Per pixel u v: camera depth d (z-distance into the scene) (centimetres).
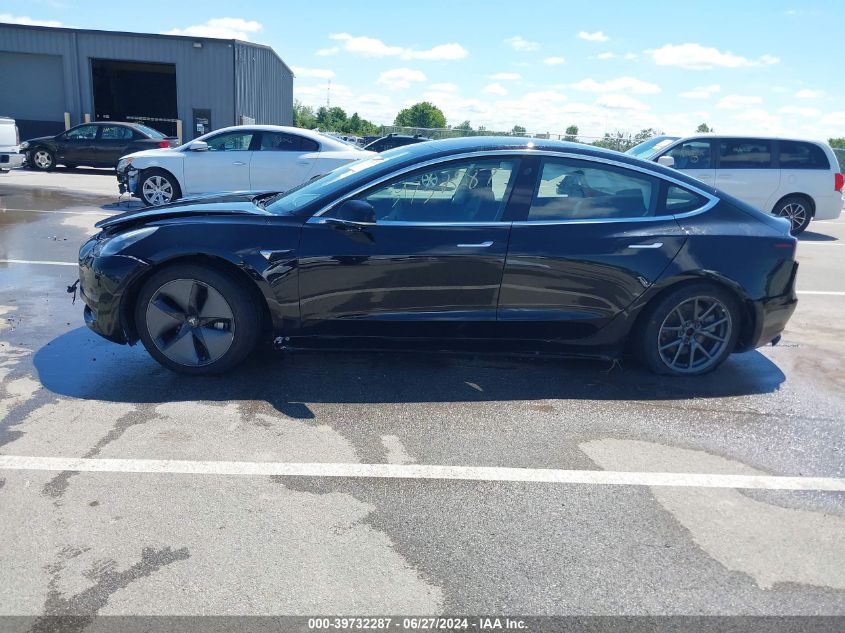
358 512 290
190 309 416
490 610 235
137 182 1127
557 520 291
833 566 269
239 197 497
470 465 335
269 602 233
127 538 264
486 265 418
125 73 2841
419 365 468
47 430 349
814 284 808
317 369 451
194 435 351
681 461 350
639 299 436
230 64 2556
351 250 409
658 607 241
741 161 1141
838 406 432
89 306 426
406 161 424
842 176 1157
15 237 860
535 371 468
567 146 444
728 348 459
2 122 1352
